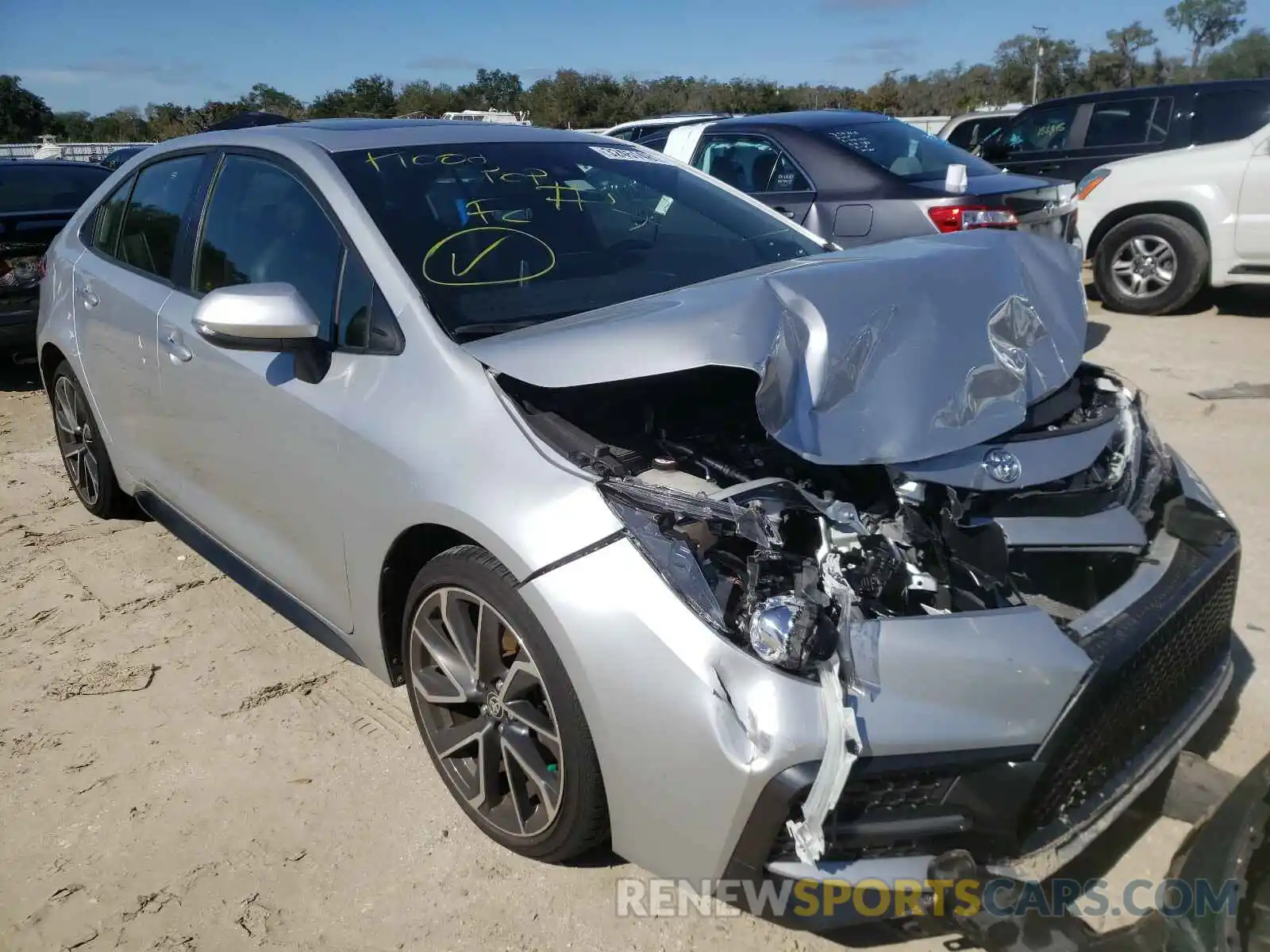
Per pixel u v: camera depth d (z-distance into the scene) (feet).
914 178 22.34
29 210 24.50
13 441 20.29
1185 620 7.60
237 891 8.13
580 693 6.95
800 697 6.28
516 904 7.89
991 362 8.23
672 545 6.84
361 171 10.16
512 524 7.33
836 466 7.96
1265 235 25.90
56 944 7.66
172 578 13.65
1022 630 6.70
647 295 9.77
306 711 10.55
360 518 8.80
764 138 23.72
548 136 12.09
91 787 9.44
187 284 11.68
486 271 9.42
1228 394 19.93
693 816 6.56
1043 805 6.75
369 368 8.89
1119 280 28.60
